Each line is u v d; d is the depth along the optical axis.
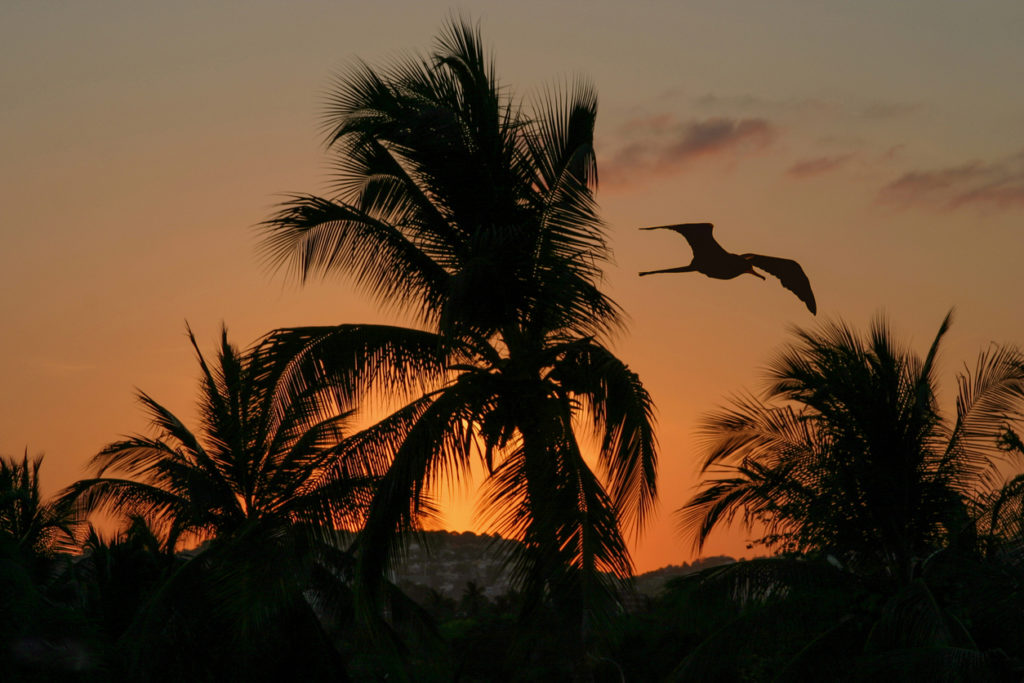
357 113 42.66
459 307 38.09
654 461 38.59
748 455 46.56
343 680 57.38
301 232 42.69
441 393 41.97
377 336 42.47
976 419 45.22
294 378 41.56
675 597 46.66
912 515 44.41
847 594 45.16
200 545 60.16
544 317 42.56
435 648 64.31
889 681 38.16
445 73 43.66
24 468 60.09
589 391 40.72
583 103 43.41
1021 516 42.50
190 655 51.81
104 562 57.00
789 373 45.84
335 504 52.75
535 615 38.03
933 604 39.81
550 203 41.56
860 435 44.44
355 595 38.59
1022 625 39.75
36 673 40.12
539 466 37.88
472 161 42.16
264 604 49.62
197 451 59.59
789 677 44.25
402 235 44.03
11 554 43.28
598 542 35.94
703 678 45.94
